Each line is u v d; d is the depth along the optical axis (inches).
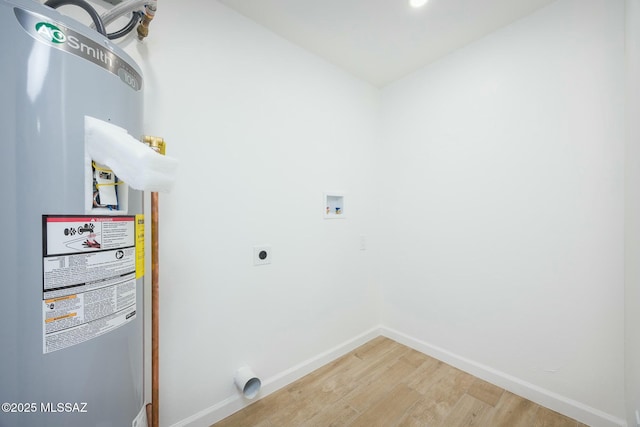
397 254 83.8
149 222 43.8
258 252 57.5
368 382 63.1
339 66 75.3
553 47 52.7
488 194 62.6
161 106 44.3
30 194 20.6
